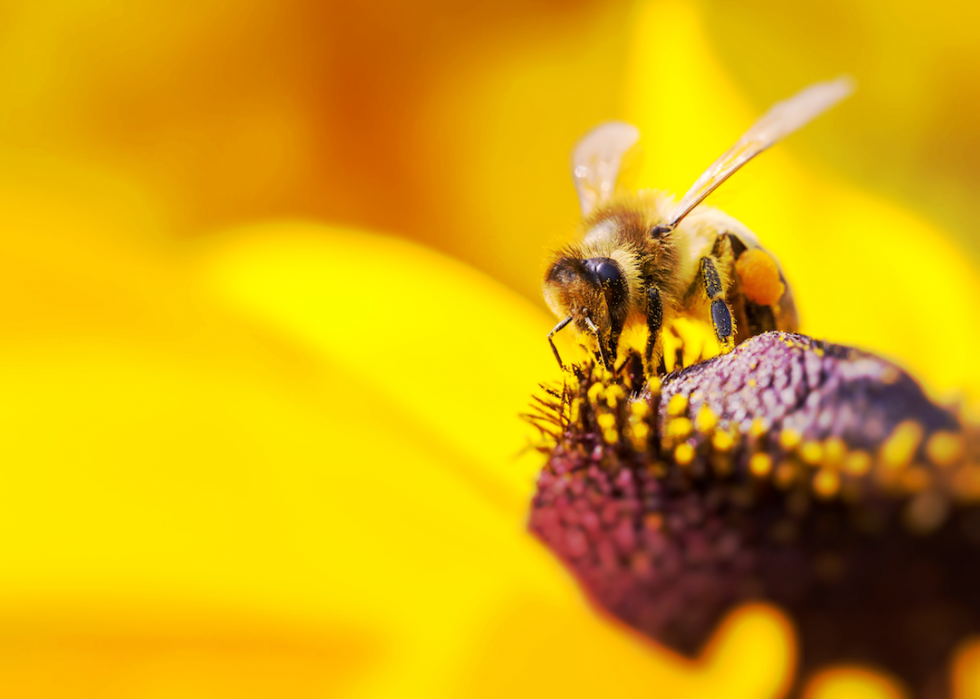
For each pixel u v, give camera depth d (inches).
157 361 4.6
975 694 3.6
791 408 3.6
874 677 3.6
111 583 4.2
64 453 4.4
